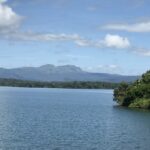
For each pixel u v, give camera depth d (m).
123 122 110.69
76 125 101.88
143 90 167.88
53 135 83.12
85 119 117.88
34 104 190.62
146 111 149.25
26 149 67.69
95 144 73.69
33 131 88.44
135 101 169.25
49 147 69.81
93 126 100.31
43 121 109.94
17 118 116.31
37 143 73.44
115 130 93.00
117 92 181.75
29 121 108.94
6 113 132.88
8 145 71.00
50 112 142.12
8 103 194.62
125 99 175.12
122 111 148.88
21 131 88.00
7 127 94.31
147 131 91.94
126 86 180.75
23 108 160.50
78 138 79.94
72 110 154.38
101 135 84.56
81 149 68.62
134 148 70.56
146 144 74.62
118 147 71.25
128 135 85.25
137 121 113.62
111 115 131.88
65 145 72.00
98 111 149.50
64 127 97.06
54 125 100.88
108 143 74.94
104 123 107.62
